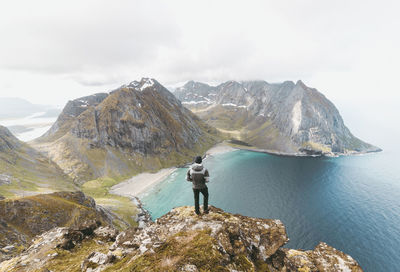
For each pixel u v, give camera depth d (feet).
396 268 238.07
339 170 630.33
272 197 430.61
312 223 331.36
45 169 545.03
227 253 21.22
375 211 365.20
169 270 16.71
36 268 32.27
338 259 40.22
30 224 168.45
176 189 504.84
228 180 545.03
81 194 248.32
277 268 29.76
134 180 598.75
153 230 30.48
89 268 24.99
